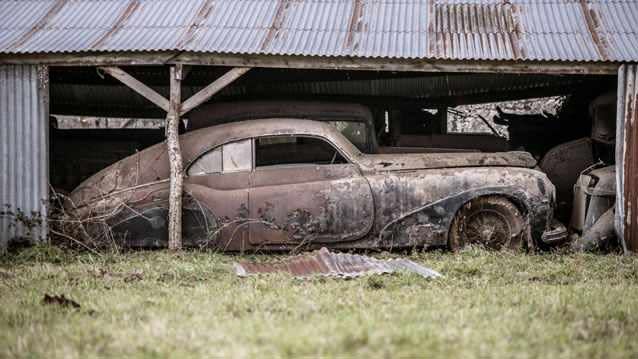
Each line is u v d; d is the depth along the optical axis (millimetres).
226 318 6926
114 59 11844
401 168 11961
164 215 11844
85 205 12008
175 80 11844
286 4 12930
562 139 16250
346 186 11742
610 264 10586
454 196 11773
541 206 11898
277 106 13594
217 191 11812
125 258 11031
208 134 12227
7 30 12453
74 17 12758
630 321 6992
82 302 7797
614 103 13547
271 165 12047
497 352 5586
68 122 22516
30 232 11945
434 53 11562
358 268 10070
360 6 12898
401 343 5770
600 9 12492
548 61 11461
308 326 6301
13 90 12047
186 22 12414
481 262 10594
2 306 7539
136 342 5988
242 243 11734
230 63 11773
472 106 21141
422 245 11789
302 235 11688
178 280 9406
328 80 15703
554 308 7332
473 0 12969
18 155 12055
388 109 16484
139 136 16359
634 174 11508
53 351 5762
